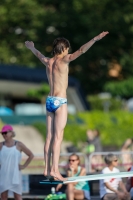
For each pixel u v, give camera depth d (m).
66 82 21.28
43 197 35.81
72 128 64.00
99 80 101.50
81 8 98.12
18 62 97.31
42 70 86.25
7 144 29.20
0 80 80.69
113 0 98.06
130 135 68.88
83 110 89.56
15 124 66.38
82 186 32.31
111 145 64.88
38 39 99.38
